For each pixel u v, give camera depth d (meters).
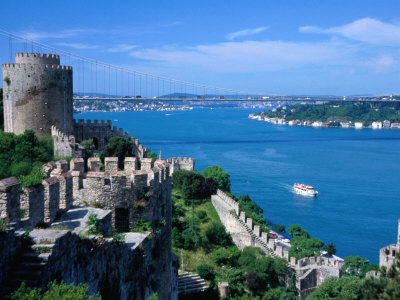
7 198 20.48
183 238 79.19
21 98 82.75
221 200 103.38
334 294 61.34
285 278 76.75
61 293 17.36
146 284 30.95
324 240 123.19
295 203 160.88
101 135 107.31
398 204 163.25
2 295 16.70
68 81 89.12
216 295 60.97
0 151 70.00
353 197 172.50
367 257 111.19
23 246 19.16
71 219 26.84
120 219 31.19
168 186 36.56
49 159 75.12
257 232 89.06
